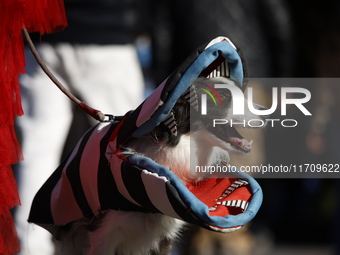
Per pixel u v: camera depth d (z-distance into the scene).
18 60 5.02
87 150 5.15
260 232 9.97
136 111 4.85
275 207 10.69
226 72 5.13
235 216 4.50
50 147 6.68
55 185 5.44
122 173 4.75
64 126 6.82
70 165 5.30
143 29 9.25
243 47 8.06
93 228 5.31
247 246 8.70
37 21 5.18
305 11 9.21
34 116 6.69
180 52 8.04
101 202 5.03
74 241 5.66
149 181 4.56
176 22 8.00
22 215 6.34
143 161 4.70
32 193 6.46
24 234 6.30
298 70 9.21
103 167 4.96
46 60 6.81
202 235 8.25
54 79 5.23
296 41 9.23
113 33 7.11
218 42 4.70
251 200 4.70
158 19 8.92
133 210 5.02
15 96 5.03
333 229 8.47
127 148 4.96
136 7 8.76
